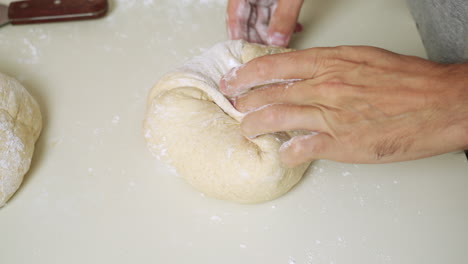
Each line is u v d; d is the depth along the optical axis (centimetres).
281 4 72
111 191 68
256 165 64
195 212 66
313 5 86
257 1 77
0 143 66
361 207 67
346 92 62
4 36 82
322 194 68
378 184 69
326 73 63
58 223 66
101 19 85
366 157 62
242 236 65
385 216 67
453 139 61
